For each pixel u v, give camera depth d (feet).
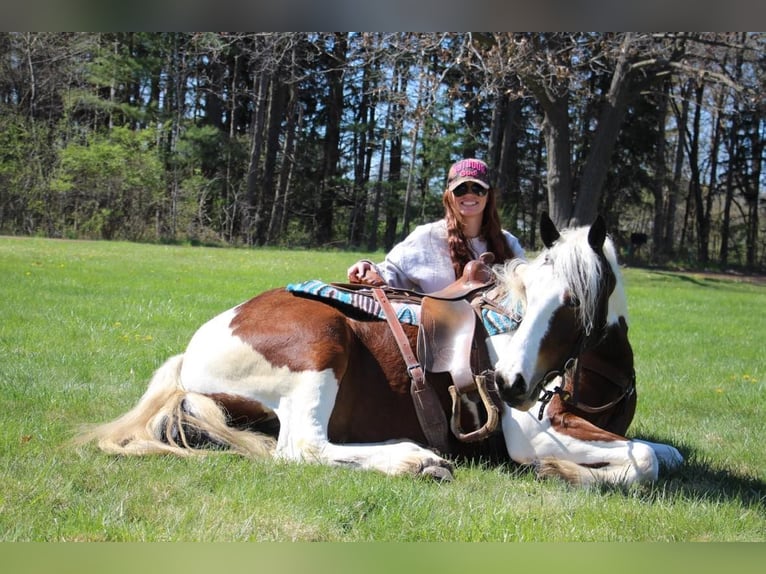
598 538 11.19
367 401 14.23
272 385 13.97
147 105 128.26
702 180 153.69
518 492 12.99
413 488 12.45
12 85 114.32
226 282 46.88
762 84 73.05
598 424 14.29
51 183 103.76
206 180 123.13
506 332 13.93
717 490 13.70
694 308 50.70
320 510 11.59
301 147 139.23
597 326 12.99
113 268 51.96
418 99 72.18
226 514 11.34
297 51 113.09
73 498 11.59
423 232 16.28
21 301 33.19
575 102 115.03
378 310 14.49
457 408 13.80
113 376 20.35
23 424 15.26
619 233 136.87
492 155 115.55
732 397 22.72
